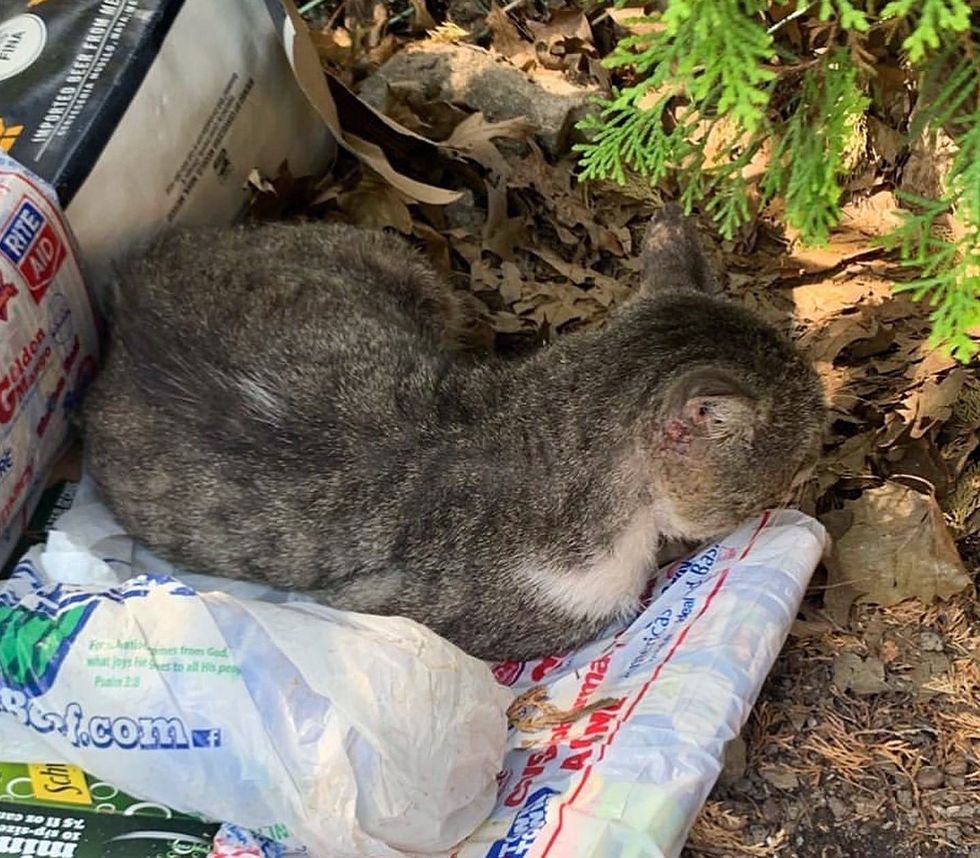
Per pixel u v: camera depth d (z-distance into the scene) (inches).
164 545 28.1
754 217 35.6
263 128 33.4
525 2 41.1
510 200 37.1
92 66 29.2
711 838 25.1
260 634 23.7
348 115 36.0
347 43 40.9
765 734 26.7
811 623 28.2
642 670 25.5
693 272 29.2
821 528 27.5
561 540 26.7
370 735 22.7
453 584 27.0
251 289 29.2
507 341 35.1
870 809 25.5
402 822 22.9
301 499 27.0
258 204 34.0
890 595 28.4
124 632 23.7
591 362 27.5
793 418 26.8
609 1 34.2
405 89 37.9
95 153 28.7
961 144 23.0
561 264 35.9
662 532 28.0
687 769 23.2
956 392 30.4
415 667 23.4
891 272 34.7
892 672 27.5
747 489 27.0
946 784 25.7
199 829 24.7
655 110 25.8
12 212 26.6
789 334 32.9
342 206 35.4
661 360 26.5
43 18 30.0
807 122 25.9
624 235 36.4
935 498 29.7
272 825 23.3
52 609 24.1
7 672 23.7
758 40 21.0
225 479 27.2
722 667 24.5
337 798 22.6
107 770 23.7
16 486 27.6
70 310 28.7
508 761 25.1
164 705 23.3
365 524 26.9
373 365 28.1
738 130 26.1
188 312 28.6
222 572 28.0
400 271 31.9
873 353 33.0
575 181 37.3
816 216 24.8
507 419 27.5
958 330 22.0
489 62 38.9
